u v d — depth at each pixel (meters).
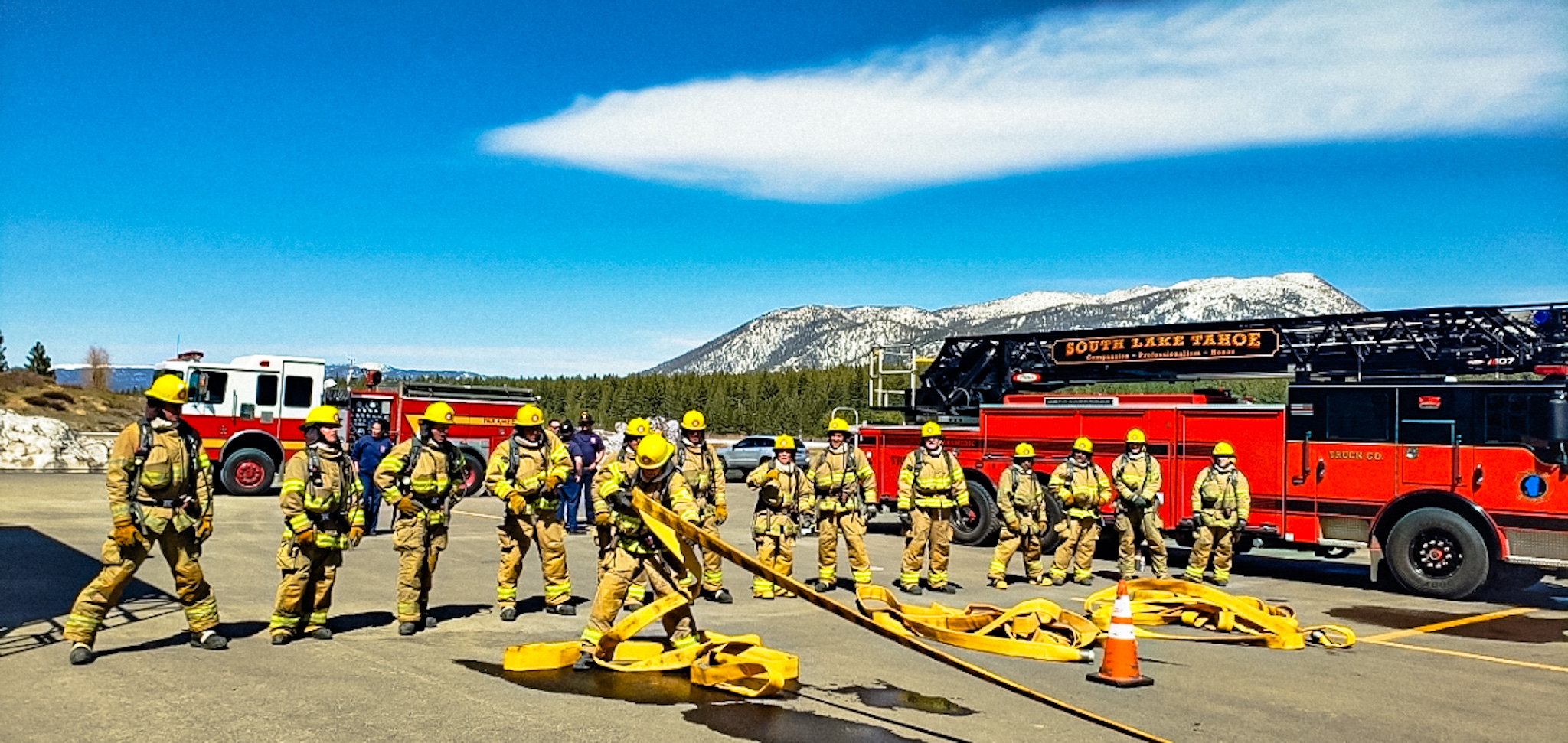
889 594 10.52
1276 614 10.45
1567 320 13.91
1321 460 14.48
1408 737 6.51
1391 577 14.05
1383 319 15.45
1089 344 18.47
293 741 5.67
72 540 14.30
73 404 60.25
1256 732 6.52
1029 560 13.52
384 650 8.12
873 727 6.37
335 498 8.34
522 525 9.70
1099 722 6.42
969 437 18.25
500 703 6.57
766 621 10.12
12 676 6.92
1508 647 9.78
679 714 6.50
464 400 24.91
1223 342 16.98
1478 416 13.28
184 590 7.82
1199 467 15.78
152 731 5.80
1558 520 12.62
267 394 23.36
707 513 11.19
